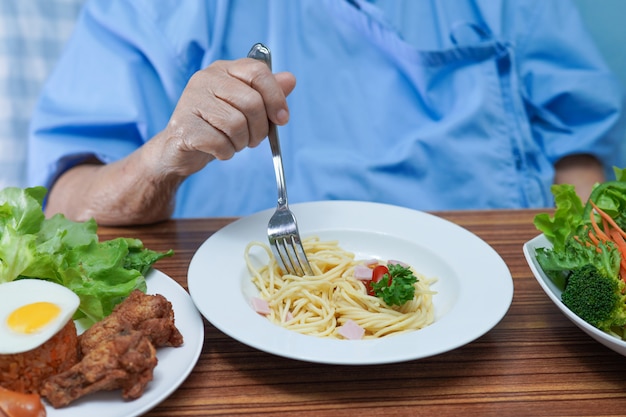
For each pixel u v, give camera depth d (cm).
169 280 98
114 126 170
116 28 179
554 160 181
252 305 95
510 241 122
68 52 181
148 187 125
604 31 210
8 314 74
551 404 78
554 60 188
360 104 182
